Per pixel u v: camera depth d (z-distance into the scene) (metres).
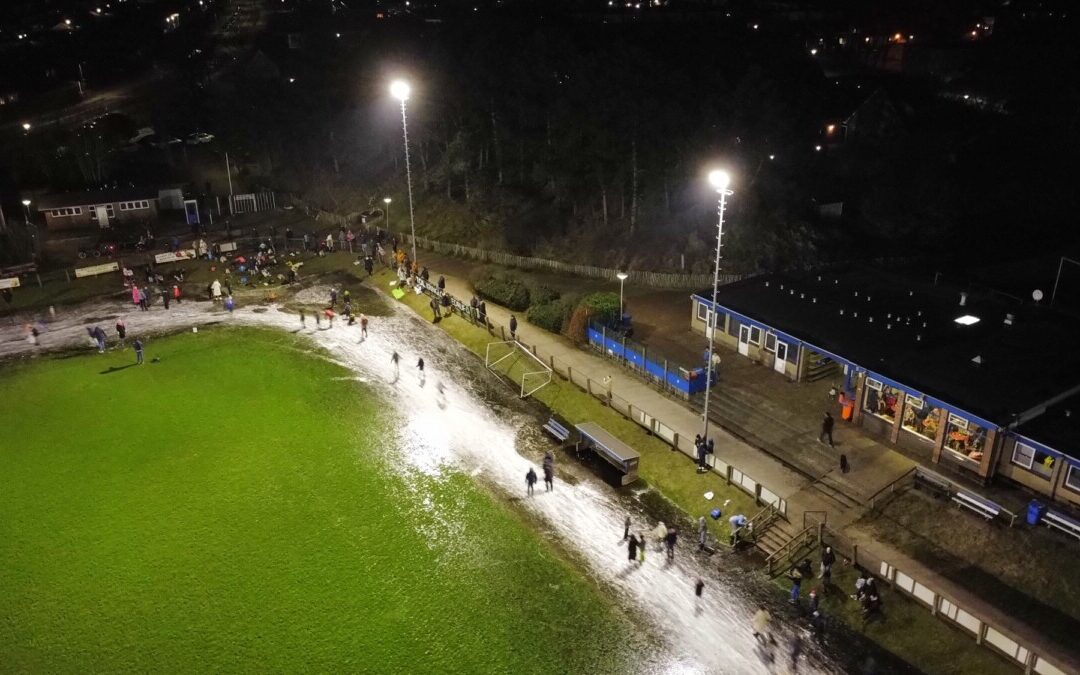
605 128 74.25
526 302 58.34
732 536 33.59
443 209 79.94
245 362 51.47
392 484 38.53
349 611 30.56
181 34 169.50
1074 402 35.12
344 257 71.88
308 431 43.16
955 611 28.22
